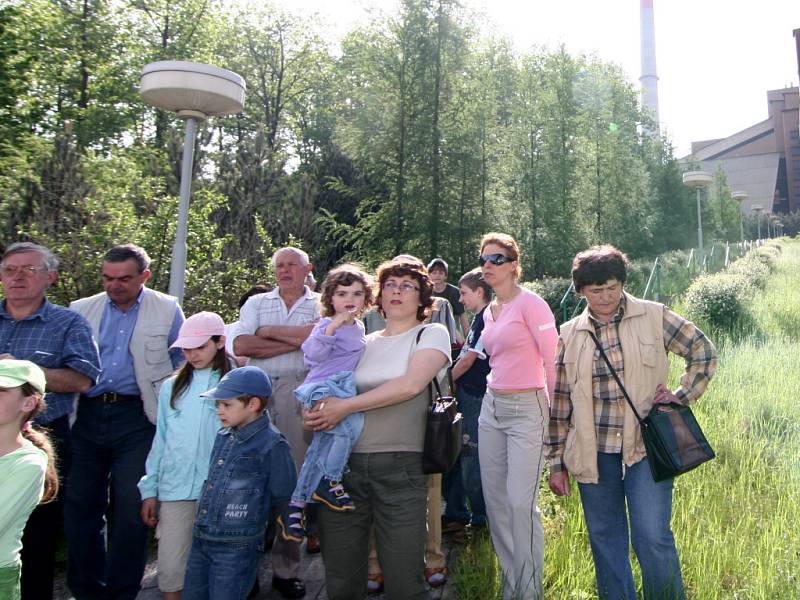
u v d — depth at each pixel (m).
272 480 3.40
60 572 4.82
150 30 25.97
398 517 3.11
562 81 27.88
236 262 8.62
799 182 95.50
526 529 3.73
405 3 19.11
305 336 4.59
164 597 3.65
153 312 4.22
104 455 4.14
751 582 3.78
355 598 3.27
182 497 3.61
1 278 3.70
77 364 3.73
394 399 3.11
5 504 2.52
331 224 19.11
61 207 7.50
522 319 3.88
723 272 19.91
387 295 3.38
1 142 16.12
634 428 3.34
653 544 3.29
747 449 6.28
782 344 11.37
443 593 4.17
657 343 3.41
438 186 19.19
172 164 10.69
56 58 22.84
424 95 19.17
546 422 3.83
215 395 3.35
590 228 29.89
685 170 54.69
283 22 32.16
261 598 4.19
